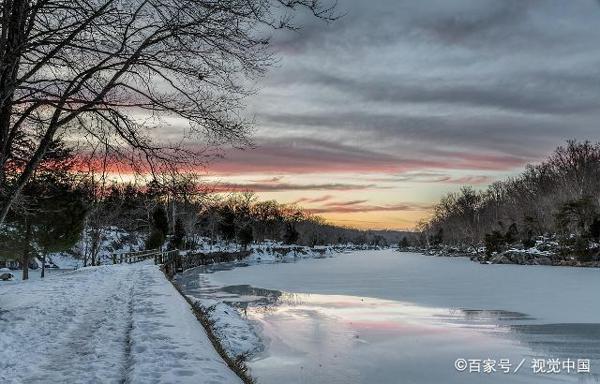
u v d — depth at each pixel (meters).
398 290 34.91
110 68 7.50
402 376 13.25
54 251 30.39
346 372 13.66
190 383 6.14
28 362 7.32
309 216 172.88
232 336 16.67
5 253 30.19
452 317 22.47
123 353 7.94
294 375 13.37
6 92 7.49
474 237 115.62
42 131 8.90
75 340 8.88
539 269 52.16
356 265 74.75
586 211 60.50
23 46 7.69
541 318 21.64
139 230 57.03
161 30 7.11
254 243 120.12
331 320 22.23
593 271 47.28
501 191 118.31
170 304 13.22
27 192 16.00
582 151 85.56
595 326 19.56
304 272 58.25
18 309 11.86
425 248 174.62
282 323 21.56
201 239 101.31
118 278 21.69
